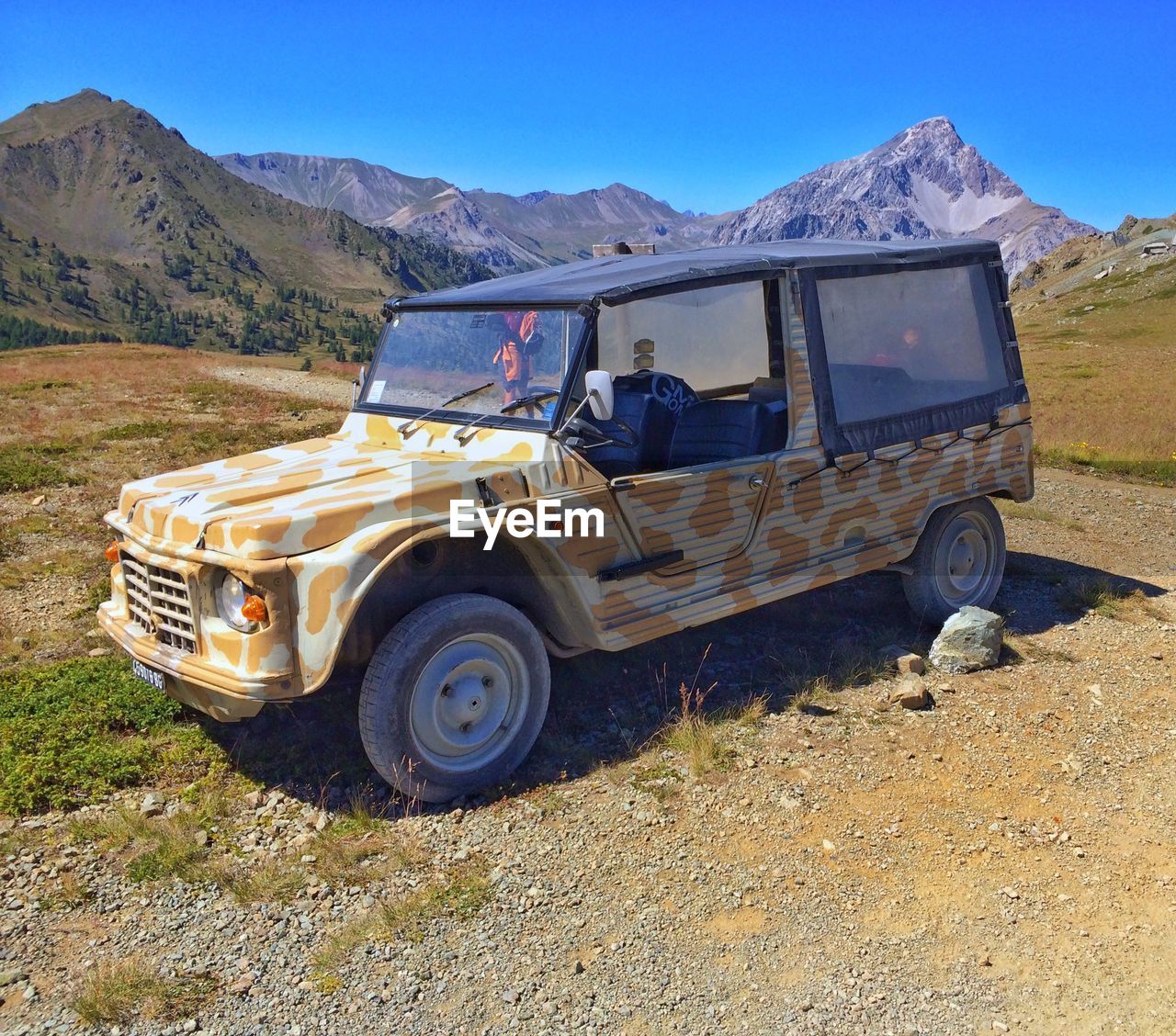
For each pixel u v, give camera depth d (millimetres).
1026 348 77062
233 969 3438
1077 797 4727
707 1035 3191
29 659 6168
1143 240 150750
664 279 5004
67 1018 3188
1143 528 10594
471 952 3545
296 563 4047
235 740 5027
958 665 6105
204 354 46969
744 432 5551
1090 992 3447
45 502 10805
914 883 4027
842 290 5887
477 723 4617
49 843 4148
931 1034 3225
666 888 3939
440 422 5211
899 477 6238
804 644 6520
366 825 4324
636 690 5723
